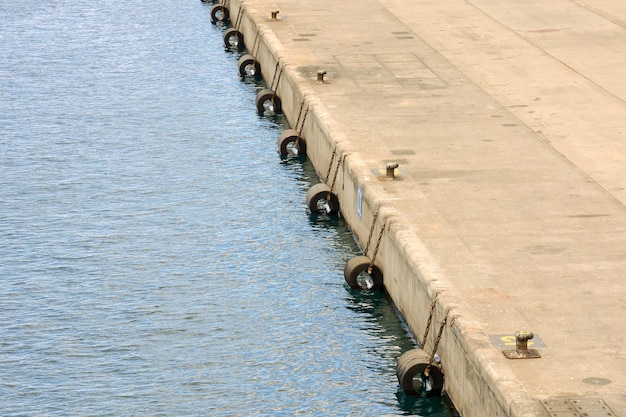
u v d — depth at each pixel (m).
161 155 58.91
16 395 36.66
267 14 74.94
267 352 38.81
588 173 45.19
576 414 28.66
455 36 67.88
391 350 38.66
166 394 36.44
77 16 89.62
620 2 75.56
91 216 51.22
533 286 35.72
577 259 37.59
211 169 56.66
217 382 37.03
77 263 46.34
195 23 87.56
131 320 41.38
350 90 57.12
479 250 38.44
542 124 51.34
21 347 39.59
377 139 49.72
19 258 46.81
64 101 68.38
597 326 33.16
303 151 57.69
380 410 35.09
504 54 63.53
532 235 39.53
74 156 58.97
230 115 65.12
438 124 51.59
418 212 41.75
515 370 30.78
